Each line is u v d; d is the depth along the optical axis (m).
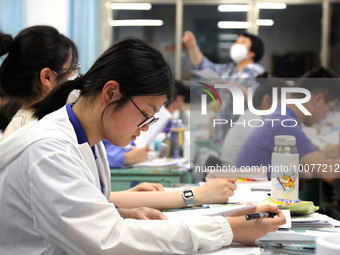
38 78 1.65
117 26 5.85
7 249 1.05
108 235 0.96
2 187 1.05
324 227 1.20
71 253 0.96
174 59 5.82
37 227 0.98
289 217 1.21
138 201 1.45
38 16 5.43
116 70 1.06
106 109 1.08
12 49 1.66
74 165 0.99
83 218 0.95
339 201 2.25
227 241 1.05
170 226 1.01
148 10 5.82
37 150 1.00
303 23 5.68
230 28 5.76
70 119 1.11
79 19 5.30
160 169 2.58
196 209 1.39
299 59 5.70
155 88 1.06
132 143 2.99
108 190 1.34
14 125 1.53
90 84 1.09
